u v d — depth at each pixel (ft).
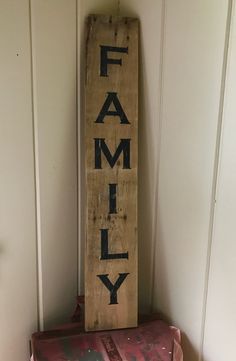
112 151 3.42
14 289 3.50
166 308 3.66
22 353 3.65
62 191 3.57
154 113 3.45
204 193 3.06
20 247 3.45
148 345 3.26
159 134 3.44
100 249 3.45
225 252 2.94
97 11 3.43
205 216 3.08
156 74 3.36
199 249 3.18
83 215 3.72
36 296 3.64
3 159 3.23
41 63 3.24
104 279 3.48
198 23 2.94
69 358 3.10
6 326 3.52
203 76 2.95
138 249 3.88
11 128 3.21
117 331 3.47
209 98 2.93
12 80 3.14
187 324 3.41
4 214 3.32
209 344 3.20
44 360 3.07
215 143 2.92
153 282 3.78
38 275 3.60
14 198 3.34
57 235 3.62
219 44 2.80
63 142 3.48
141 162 3.66
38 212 3.48
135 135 3.46
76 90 3.44
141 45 3.43
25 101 3.23
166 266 3.59
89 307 3.46
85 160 3.38
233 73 2.72
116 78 3.38
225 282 2.97
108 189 3.43
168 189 3.43
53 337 3.36
